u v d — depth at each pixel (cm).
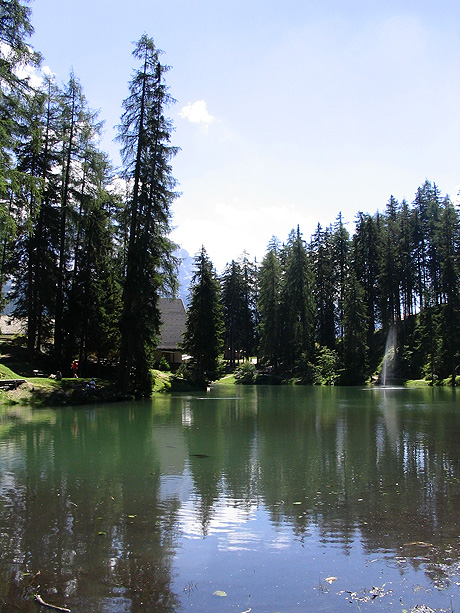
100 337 2983
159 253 2728
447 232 4881
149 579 466
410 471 929
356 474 902
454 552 533
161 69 2741
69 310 2927
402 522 630
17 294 2945
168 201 2744
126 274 2655
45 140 2912
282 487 804
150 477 867
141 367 2673
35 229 2855
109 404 2300
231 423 1666
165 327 5297
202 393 3341
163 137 2731
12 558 507
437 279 6000
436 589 450
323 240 6488
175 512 664
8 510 666
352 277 5322
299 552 533
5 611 404
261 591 445
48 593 435
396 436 1372
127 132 2730
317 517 649
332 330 6306
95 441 1256
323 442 1269
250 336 7569
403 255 5922
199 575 476
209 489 789
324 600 429
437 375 4631
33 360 2947
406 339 5628
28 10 1736
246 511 672
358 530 600
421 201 6353
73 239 3083
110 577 468
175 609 410
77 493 755
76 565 493
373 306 6116
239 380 5506
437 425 1620
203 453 1105
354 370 4912
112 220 3136
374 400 2764
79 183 3059
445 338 4597
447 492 775
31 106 1909
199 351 4053
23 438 1292
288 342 5569
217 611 409
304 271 5634
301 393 3459
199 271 4159
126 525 611
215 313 4191
